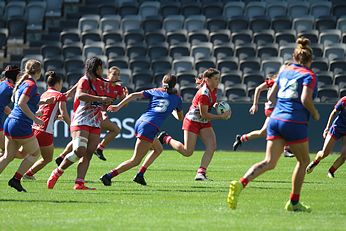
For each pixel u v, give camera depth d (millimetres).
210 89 45688
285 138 30984
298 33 92062
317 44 91062
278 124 30844
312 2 98938
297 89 30797
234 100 78625
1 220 28828
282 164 58969
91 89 39281
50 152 42469
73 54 90438
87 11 99125
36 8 99312
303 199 37094
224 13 97312
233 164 59281
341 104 47531
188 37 92000
